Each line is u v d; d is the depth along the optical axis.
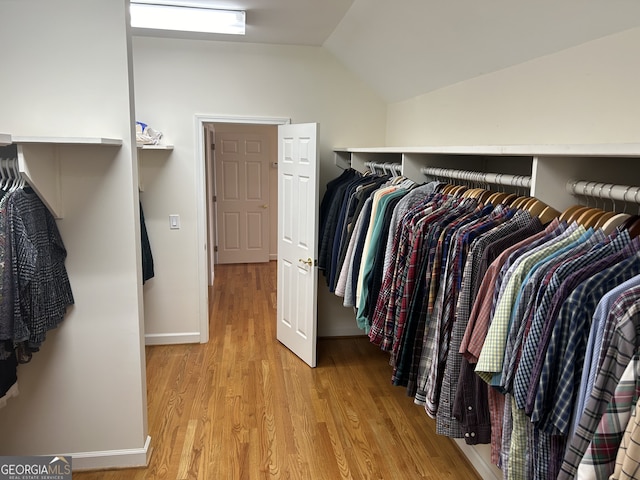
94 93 2.17
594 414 1.11
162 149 3.80
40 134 2.16
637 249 1.30
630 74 1.61
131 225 2.28
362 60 3.64
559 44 1.94
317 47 4.01
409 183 2.78
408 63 3.11
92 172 2.22
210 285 5.85
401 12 2.49
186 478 2.37
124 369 2.38
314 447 2.64
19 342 1.91
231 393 3.23
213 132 6.80
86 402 2.37
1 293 1.81
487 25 2.11
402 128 3.88
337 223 3.43
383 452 2.61
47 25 2.11
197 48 3.83
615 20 1.62
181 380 3.41
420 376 1.99
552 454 1.33
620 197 1.43
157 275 4.03
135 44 3.75
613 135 1.70
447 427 1.79
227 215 7.12
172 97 3.85
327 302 4.30
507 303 1.43
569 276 1.26
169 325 4.10
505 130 2.40
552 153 1.40
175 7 2.88
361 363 3.76
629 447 1.00
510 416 1.48
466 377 1.67
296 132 3.62
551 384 1.24
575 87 1.88
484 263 1.62
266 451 2.59
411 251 2.07
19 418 2.33
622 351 1.07
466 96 2.80
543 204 1.71
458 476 2.42
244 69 3.92
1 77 2.11
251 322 4.67
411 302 2.04
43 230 2.08
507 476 1.46
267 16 3.11
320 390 3.29
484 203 2.09
